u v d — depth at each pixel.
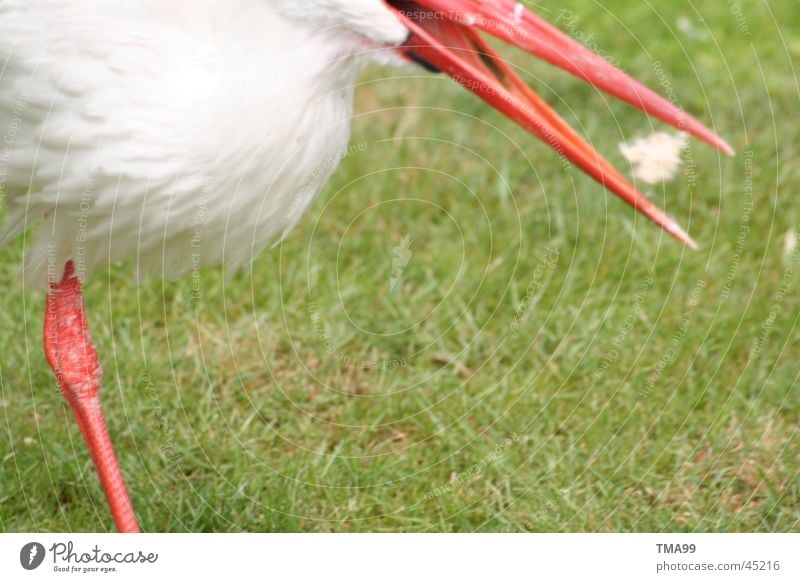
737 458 5.54
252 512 5.17
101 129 4.05
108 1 4.03
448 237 7.01
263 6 4.08
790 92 8.56
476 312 6.44
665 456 5.55
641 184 7.35
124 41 4.01
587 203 7.22
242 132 4.13
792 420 5.79
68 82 4.04
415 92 8.19
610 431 5.67
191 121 4.06
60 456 5.33
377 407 5.80
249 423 5.66
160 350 6.04
